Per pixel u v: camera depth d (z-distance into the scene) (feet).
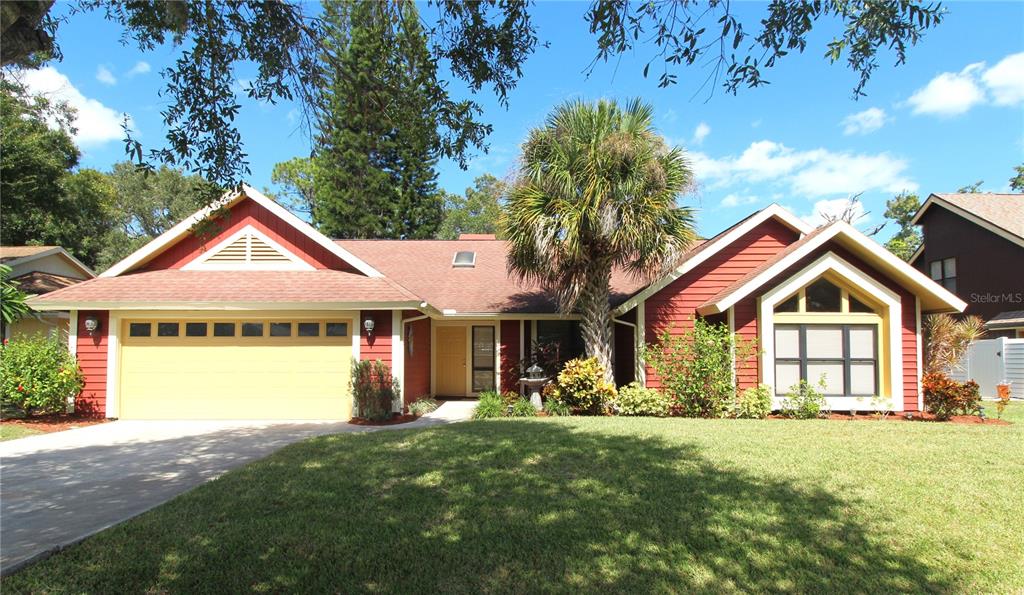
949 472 21.13
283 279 41.93
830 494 18.35
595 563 13.42
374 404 37.96
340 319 40.34
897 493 18.49
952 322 51.06
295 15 19.89
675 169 38.93
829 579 12.65
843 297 40.29
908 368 40.04
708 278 43.60
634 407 39.17
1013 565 13.38
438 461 22.91
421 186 101.71
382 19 19.53
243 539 14.98
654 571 13.03
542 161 39.70
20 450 28.45
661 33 16.20
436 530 15.49
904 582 12.52
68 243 92.58
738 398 38.75
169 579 12.85
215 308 38.55
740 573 12.91
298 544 14.65
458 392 53.11
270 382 40.19
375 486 19.58
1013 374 55.93
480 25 19.13
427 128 20.77
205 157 20.26
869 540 14.73
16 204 81.66
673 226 38.78
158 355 40.19
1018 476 20.61
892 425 32.99
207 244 43.62
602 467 21.68
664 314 43.04
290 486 19.75
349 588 12.39
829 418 37.83
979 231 69.05
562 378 40.42
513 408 40.65
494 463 22.45
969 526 15.71
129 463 25.27
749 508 16.94
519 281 49.98
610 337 43.09
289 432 33.94
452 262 58.95
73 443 30.40
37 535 15.97
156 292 39.65
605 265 40.98
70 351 39.65
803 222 43.45
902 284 40.52
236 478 20.93
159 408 39.91
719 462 22.50
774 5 15.60
